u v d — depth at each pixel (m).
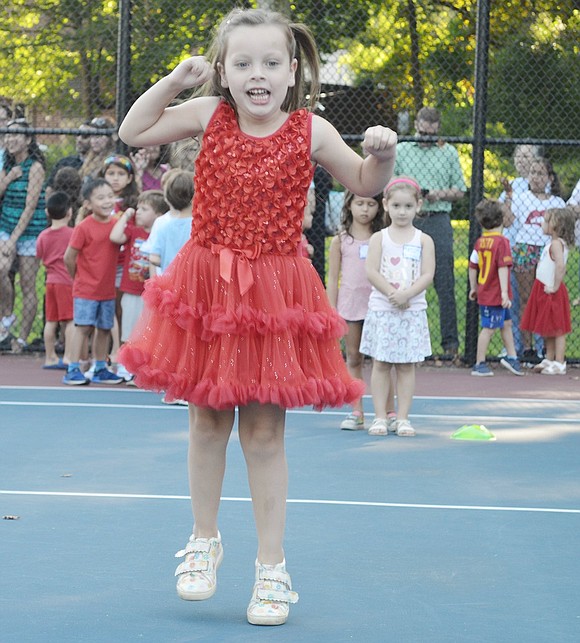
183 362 3.50
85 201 9.03
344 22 12.77
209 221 3.51
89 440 6.58
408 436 6.89
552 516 4.95
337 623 3.50
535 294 9.89
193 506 3.71
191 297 3.49
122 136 3.57
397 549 4.37
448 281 10.21
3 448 6.30
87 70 13.47
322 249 10.09
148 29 11.93
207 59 3.62
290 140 3.50
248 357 3.44
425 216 10.13
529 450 6.51
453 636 3.38
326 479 5.63
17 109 11.73
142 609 3.61
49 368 9.66
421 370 10.10
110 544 4.36
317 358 3.55
